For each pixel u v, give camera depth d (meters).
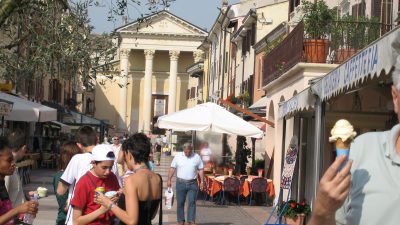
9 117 21.92
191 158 14.25
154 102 97.12
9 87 20.50
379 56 6.56
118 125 94.12
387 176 2.70
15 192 6.91
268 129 24.30
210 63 64.06
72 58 15.02
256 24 37.91
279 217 13.53
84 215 6.72
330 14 17.89
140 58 96.69
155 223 15.63
